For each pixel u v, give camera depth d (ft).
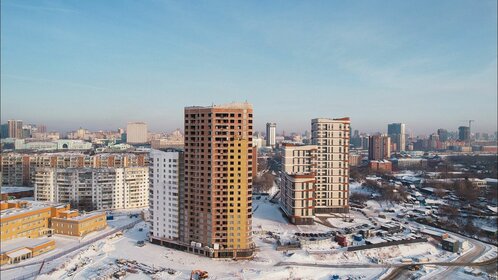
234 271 616.39
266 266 645.10
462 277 633.20
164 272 602.44
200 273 583.99
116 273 586.45
